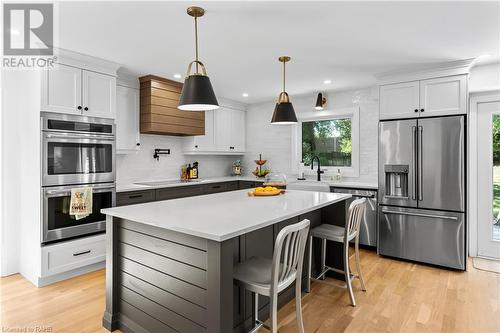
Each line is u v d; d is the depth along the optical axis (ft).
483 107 11.93
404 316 7.61
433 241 11.15
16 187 10.29
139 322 6.68
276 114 9.82
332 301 8.41
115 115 11.12
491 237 11.96
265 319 7.34
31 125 9.59
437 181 11.03
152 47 9.36
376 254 12.69
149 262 6.42
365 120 14.88
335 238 8.41
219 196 9.62
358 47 9.37
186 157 16.57
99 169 10.62
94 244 10.44
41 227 9.15
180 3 6.72
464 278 10.05
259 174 17.72
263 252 7.30
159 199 12.89
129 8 6.93
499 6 6.82
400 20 7.55
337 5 6.83
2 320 7.37
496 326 7.14
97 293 8.85
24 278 9.95
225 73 12.27
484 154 11.98
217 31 8.19
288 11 7.10
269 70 11.85
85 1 6.63
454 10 7.03
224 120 17.56
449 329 7.02
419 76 11.41
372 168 14.71
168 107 13.56
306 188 14.51
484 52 9.82
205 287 5.34
